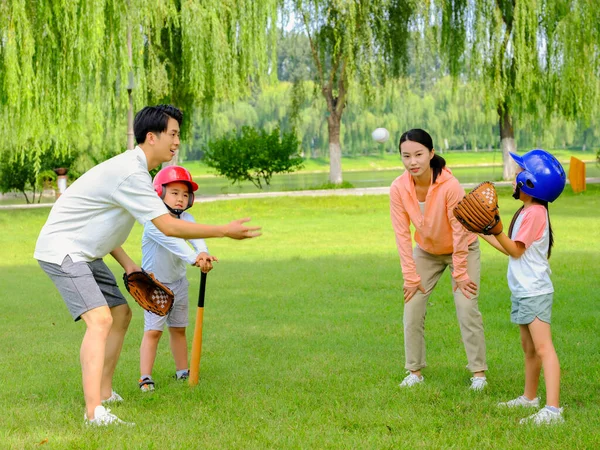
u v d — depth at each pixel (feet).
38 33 56.80
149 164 14.70
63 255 14.06
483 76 88.12
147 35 80.12
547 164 14.24
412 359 16.78
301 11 98.43
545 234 14.28
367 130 265.13
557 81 84.99
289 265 38.75
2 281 35.78
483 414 14.23
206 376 17.66
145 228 17.20
